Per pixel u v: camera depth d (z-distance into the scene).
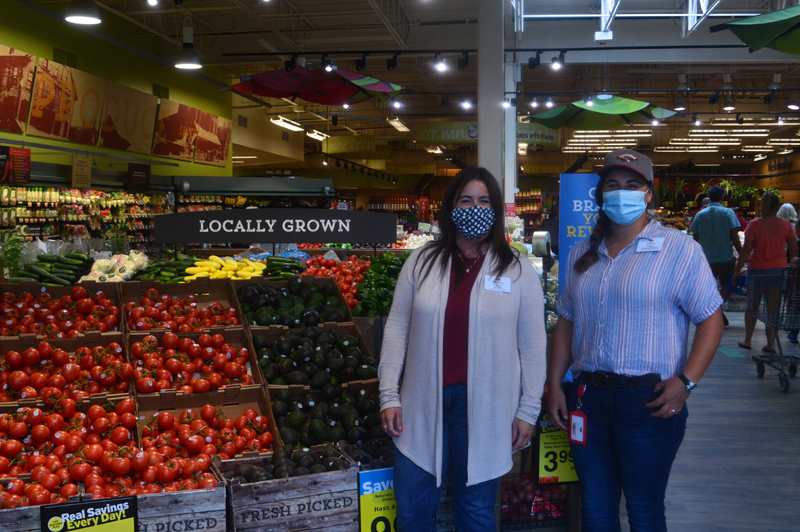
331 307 3.85
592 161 30.11
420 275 1.97
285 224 3.60
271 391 3.08
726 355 6.52
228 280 3.86
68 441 2.47
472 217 1.87
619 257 2.03
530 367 1.95
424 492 1.95
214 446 2.68
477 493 1.91
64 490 2.14
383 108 21.17
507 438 1.93
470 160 30.23
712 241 7.66
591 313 2.05
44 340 3.12
